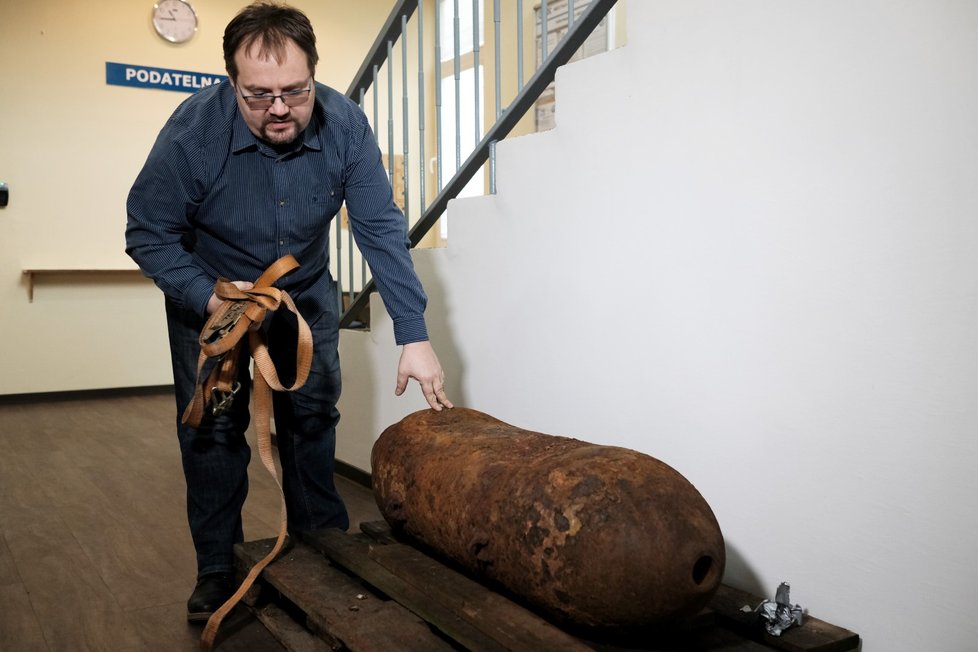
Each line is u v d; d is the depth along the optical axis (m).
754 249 1.71
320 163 1.91
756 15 1.68
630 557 1.27
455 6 2.66
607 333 2.08
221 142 1.81
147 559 2.49
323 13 7.02
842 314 1.57
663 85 1.88
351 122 1.94
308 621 1.72
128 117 6.31
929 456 1.45
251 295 1.73
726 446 1.80
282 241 1.96
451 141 7.04
